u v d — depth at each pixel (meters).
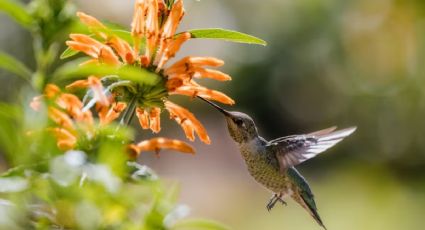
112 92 3.57
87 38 3.53
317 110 23.59
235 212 17.77
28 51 14.55
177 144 3.69
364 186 19.66
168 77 3.67
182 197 17.83
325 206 18.48
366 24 21.33
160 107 3.67
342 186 19.67
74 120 3.29
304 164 21.50
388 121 21.30
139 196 2.84
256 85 24.42
